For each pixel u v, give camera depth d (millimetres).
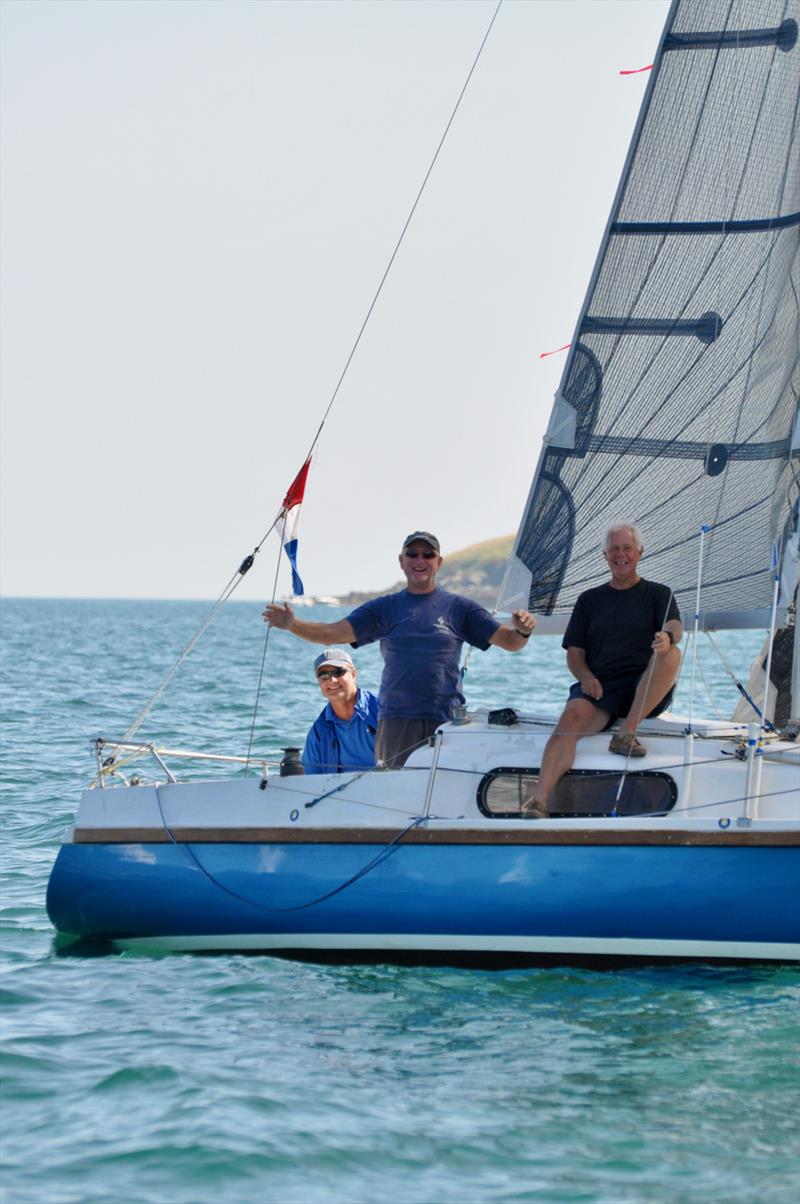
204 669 104938
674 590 24703
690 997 19438
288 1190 14086
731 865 19859
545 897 20375
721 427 24594
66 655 126250
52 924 24094
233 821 22016
